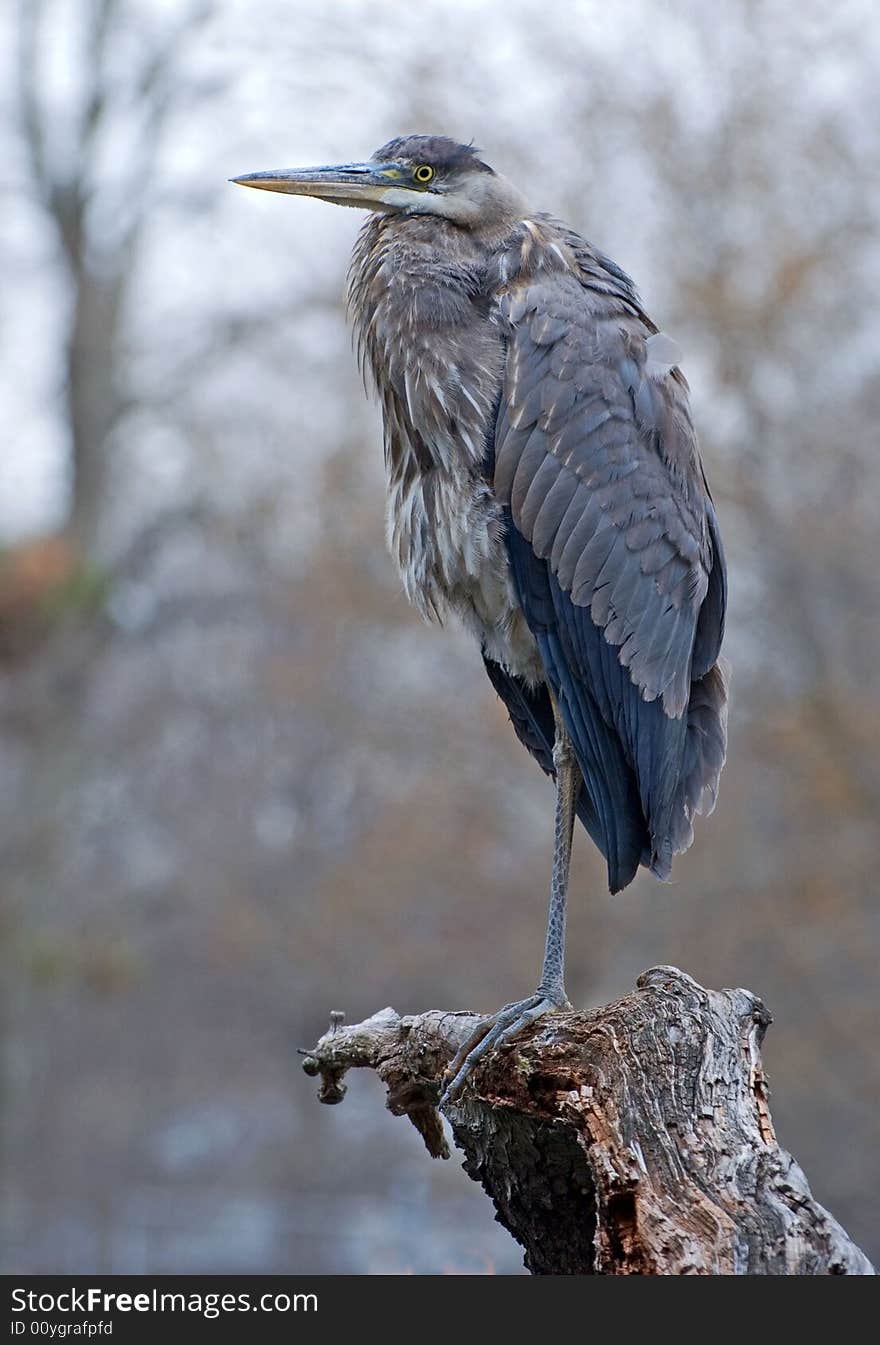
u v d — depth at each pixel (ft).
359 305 20.94
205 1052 99.25
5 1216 80.28
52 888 74.79
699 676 19.36
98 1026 95.40
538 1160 15.42
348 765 73.97
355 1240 74.18
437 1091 17.10
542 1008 16.61
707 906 58.03
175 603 74.64
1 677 63.52
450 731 66.08
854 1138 56.70
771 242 55.52
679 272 56.29
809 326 56.13
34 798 71.87
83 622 62.13
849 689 56.08
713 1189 13.61
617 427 18.47
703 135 56.65
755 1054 14.74
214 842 81.41
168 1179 103.04
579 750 18.43
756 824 58.39
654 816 18.47
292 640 72.08
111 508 76.74
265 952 79.10
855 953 55.31
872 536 56.29
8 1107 75.20
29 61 76.13
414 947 67.82
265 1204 95.20
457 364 18.90
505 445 18.44
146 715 81.51
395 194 20.56
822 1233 13.25
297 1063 100.17
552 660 18.53
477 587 19.21
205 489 74.08
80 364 76.59
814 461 56.70
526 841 66.44
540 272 19.38
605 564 18.30
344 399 71.10
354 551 67.72
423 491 19.44
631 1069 14.49
